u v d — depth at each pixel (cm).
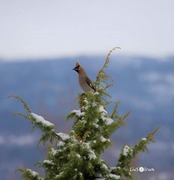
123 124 1142
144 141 1132
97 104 1142
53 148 1144
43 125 1117
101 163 1118
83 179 1102
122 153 1138
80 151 1105
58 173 1131
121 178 1129
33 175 1122
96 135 1142
